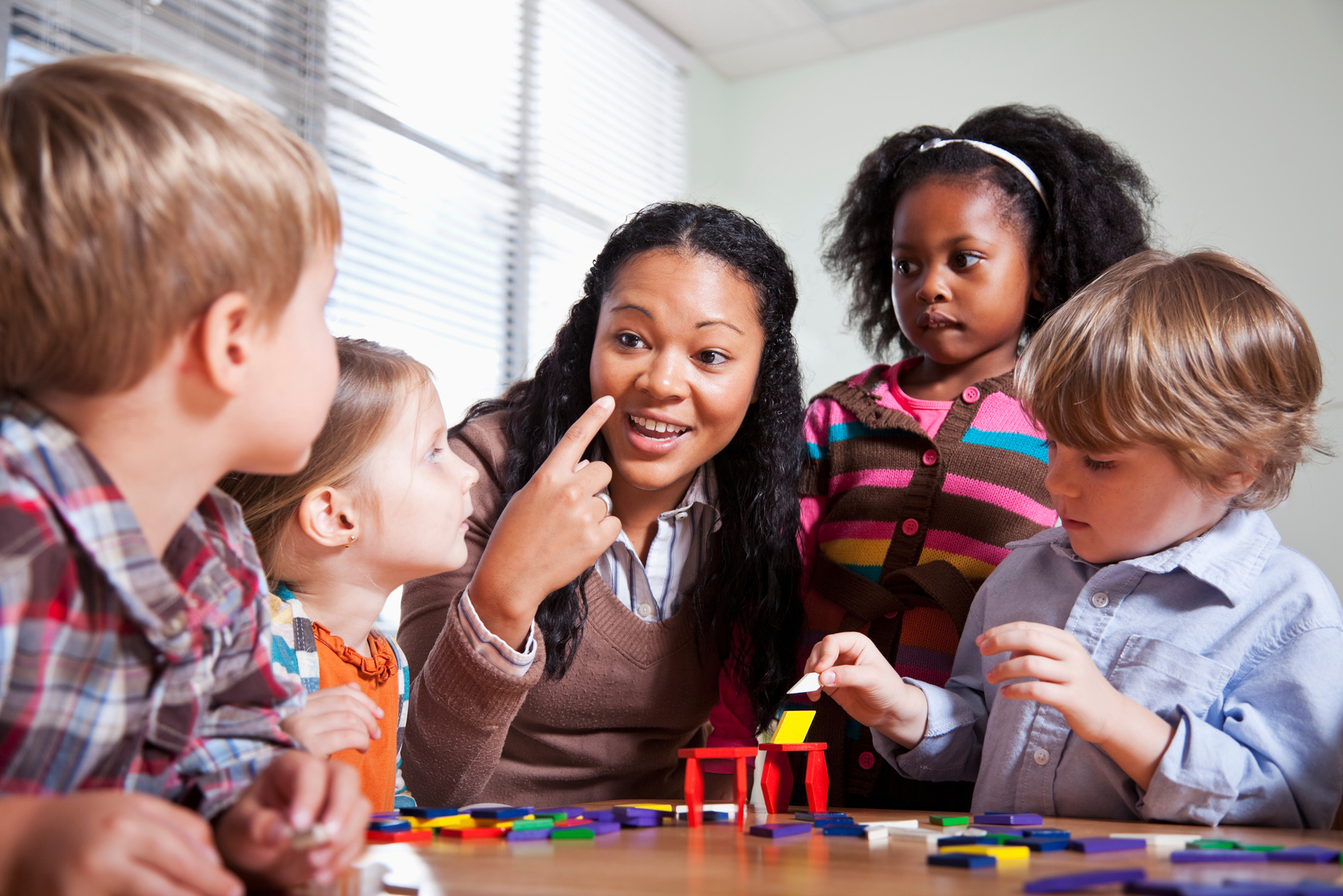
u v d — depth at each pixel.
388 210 2.38
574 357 1.15
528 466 1.12
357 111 2.32
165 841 0.39
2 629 0.44
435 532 0.96
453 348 2.54
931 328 1.22
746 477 1.12
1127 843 0.59
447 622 0.88
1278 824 0.77
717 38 3.23
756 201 3.32
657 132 3.26
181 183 0.48
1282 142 2.62
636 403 1.02
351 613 0.95
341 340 1.03
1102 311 0.88
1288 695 0.81
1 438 0.47
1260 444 0.84
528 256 2.78
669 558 1.13
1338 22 2.59
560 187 2.90
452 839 0.63
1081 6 2.88
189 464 0.52
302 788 0.47
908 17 3.02
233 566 0.61
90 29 1.80
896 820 0.74
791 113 3.31
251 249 0.50
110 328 0.47
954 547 1.14
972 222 1.21
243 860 0.46
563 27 2.94
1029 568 1.01
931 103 3.07
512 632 0.88
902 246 1.25
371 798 0.94
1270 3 2.66
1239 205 2.65
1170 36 2.76
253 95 2.10
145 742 0.53
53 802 0.41
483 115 2.68
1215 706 0.83
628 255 1.06
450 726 0.87
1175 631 0.86
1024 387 0.93
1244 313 0.87
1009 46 2.97
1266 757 0.79
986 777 0.92
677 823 0.74
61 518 0.47
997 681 0.77
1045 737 0.89
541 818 0.69
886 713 0.91
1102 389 0.85
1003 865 0.53
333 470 0.91
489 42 2.72
